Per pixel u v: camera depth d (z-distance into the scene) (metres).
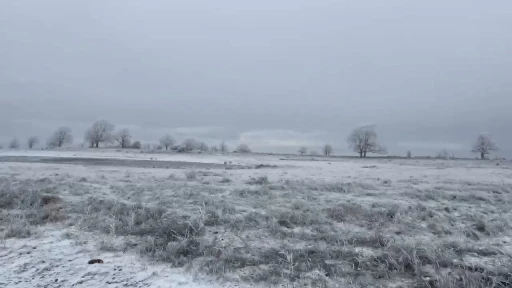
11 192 10.80
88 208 9.16
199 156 64.06
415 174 25.91
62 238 6.84
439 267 5.64
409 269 5.62
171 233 7.19
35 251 6.03
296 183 16.64
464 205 11.28
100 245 6.39
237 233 7.46
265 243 6.86
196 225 7.64
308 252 6.32
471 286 4.81
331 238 7.16
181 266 5.55
